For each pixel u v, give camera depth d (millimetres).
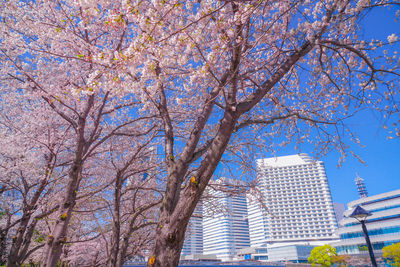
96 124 6301
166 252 3105
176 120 7930
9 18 5426
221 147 3340
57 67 6633
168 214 3547
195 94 5695
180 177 4031
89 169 9688
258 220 153375
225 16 3990
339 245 69625
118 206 7703
